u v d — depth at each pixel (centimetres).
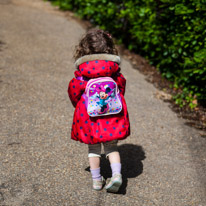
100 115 247
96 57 246
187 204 265
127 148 342
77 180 281
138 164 316
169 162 324
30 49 580
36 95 428
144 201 265
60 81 480
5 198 249
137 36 580
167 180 295
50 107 404
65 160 307
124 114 258
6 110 381
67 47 620
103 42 252
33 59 540
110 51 254
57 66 530
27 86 447
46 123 367
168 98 480
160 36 535
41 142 330
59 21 786
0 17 734
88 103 246
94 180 266
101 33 257
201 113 441
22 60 529
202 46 461
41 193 259
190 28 468
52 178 279
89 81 246
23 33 655
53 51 589
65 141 338
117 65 255
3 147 313
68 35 689
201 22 450
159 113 430
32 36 647
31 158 303
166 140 366
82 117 251
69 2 901
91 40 251
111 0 679
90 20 805
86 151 324
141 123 398
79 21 810
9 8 835
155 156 333
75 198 259
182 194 277
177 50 502
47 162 300
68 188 270
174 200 269
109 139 247
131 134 371
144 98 470
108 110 247
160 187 284
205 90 454
